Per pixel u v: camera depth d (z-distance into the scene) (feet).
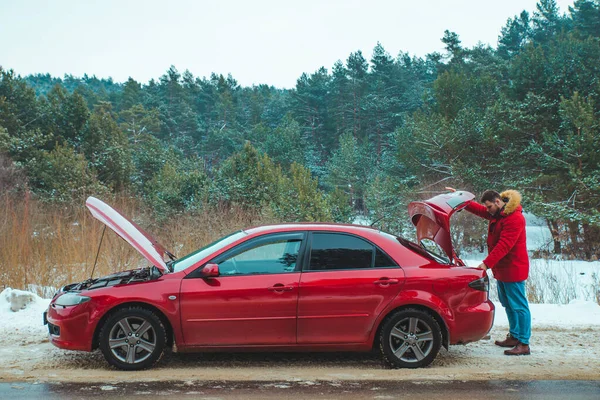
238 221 47.44
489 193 20.25
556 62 94.99
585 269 54.03
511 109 89.66
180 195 69.31
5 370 17.83
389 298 18.02
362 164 147.74
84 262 35.35
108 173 99.66
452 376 17.56
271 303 17.72
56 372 17.63
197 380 16.93
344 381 16.98
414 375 17.65
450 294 18.21
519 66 109.09
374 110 225.56
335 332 17.95
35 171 81.92
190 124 288.30
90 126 112.57
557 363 19.15
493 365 18.88
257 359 19.48
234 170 77.36
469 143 90.17
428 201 20.63
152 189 81.66
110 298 17.63
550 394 15.88
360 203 144.66
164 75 332.19
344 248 18.51
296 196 69.97
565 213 70.59
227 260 18.30
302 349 18.04
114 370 17.89
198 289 17.70
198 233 44.24
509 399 15.42
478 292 18.45
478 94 117.70
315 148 242.78
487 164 88.17
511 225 19.80
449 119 105.60
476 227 75.00
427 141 93.30
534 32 261.24
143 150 122.42
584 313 26.27
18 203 48.03
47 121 117.91
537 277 36.65
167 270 18.30
